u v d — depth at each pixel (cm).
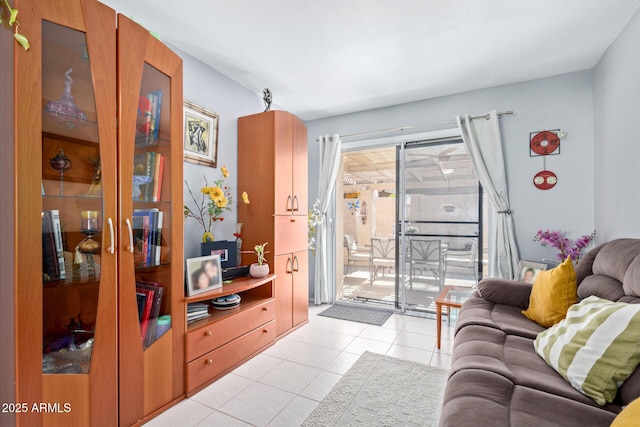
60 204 137
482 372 130
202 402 184
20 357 122
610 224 238
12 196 121
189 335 191
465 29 220
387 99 350
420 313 356
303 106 371
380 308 378
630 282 140
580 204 278
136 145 166
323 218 393
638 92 197
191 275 206
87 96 143
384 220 389
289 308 298
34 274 126
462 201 340
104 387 146
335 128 404
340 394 191
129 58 157
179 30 220
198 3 191
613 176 233
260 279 257
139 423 161
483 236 331
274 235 282
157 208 179
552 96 290
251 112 323
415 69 279
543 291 194
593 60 262
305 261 326
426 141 358
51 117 133
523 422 99
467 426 97
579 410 106
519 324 191
